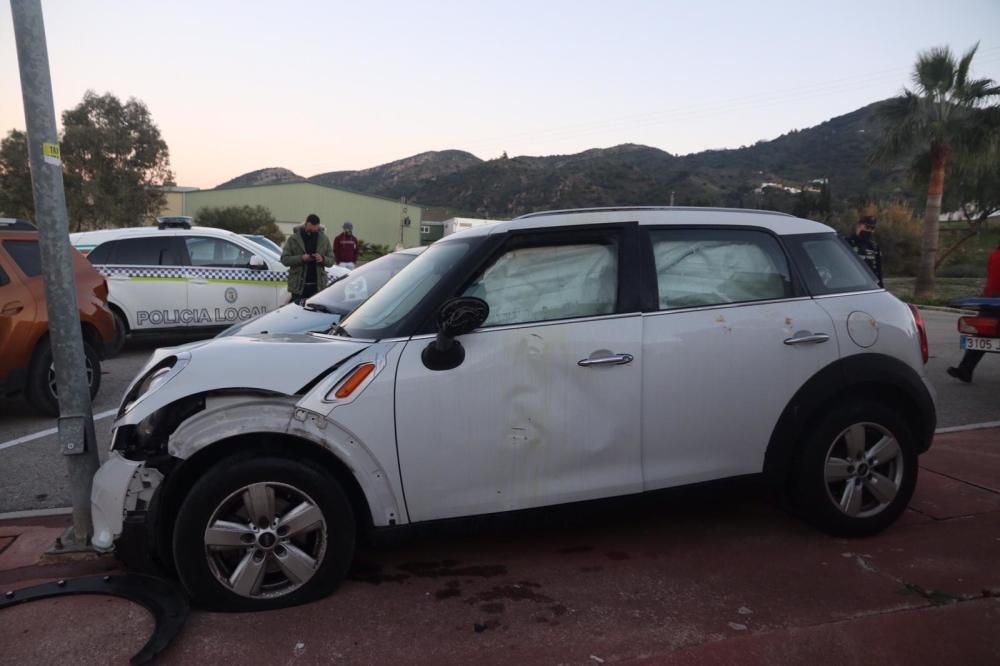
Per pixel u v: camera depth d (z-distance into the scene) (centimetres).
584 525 419
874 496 389
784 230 396
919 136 2262
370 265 685
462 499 334
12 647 289
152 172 4956
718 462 366
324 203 7350
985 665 278
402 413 323
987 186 2578
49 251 361
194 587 310
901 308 402
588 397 344
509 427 336
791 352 371
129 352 1061
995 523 410
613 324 352
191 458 313
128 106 4841
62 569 361
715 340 361
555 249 361
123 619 309
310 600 324
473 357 332
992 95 2156
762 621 308
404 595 334
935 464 519
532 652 288
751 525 414
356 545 349
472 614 317
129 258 1009
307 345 338
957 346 1120
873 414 380
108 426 642
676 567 362
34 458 562
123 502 317
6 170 4328
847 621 306
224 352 330
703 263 376
